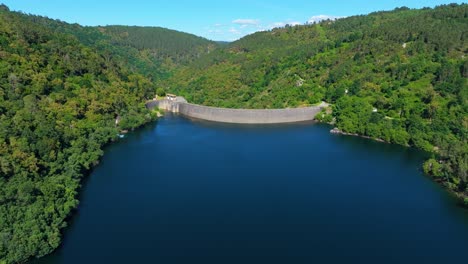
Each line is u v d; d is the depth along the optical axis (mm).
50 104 132000
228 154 146125
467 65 171000
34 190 83438
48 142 101625
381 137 165250
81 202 98375
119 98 179000
